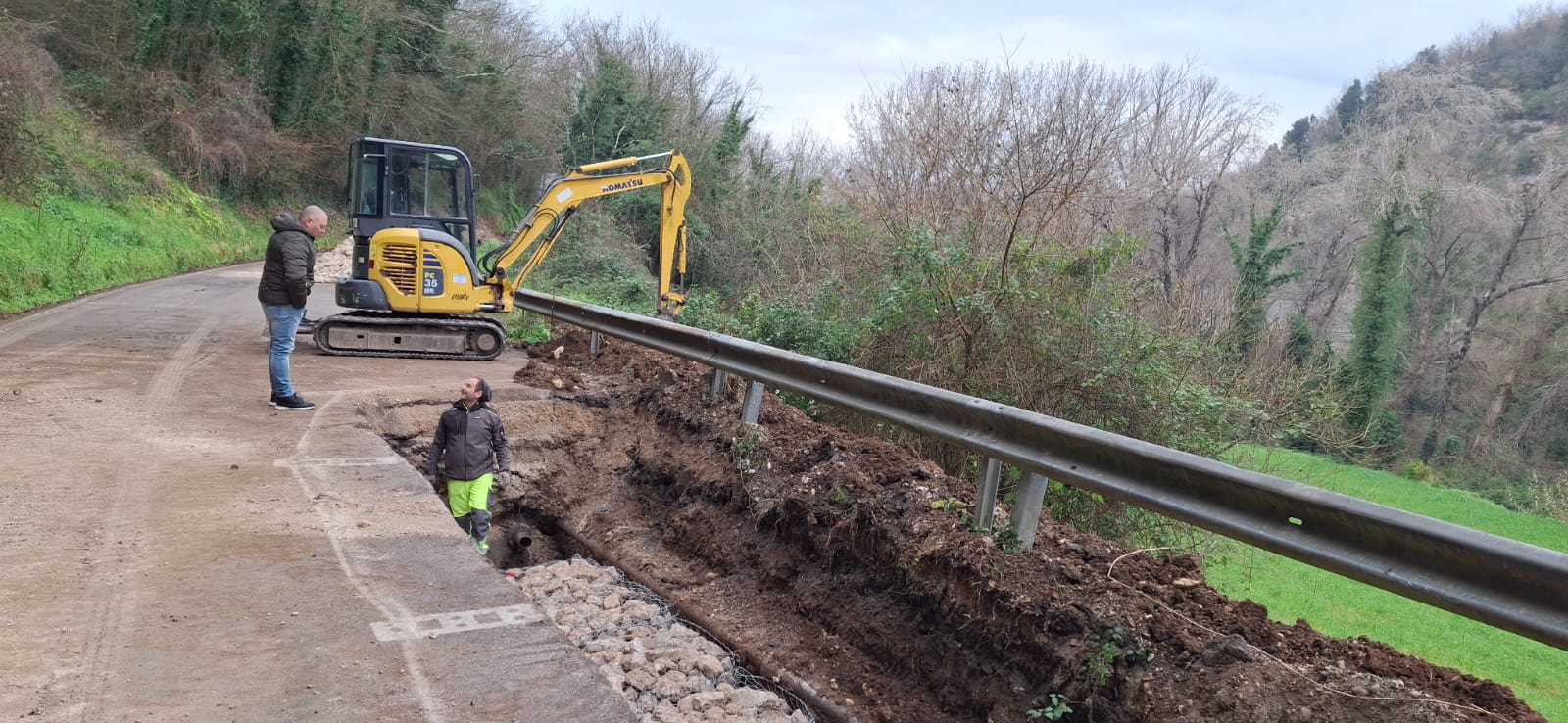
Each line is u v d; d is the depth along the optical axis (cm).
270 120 3603
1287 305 3775
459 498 762
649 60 4375
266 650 383
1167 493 439
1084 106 1455
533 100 4544
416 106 4022
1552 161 3569
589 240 2627
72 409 762
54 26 2870
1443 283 3662
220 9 3328
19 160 1933
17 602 406
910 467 653
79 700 333
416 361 1145
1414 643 1017
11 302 1384
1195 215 3509
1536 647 1019
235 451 671
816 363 689
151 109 3106
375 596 443
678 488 805
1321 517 378
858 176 1392
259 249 3269
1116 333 1004
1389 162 3556
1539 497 2872
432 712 344
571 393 980
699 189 3447
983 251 1088
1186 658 425
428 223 1200
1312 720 375
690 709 505
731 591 666
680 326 891
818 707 532
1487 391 3597
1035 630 470
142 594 426
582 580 712
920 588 541
